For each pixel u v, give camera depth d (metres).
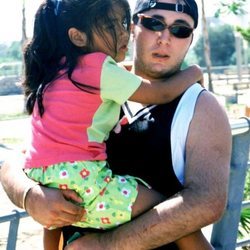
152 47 2.53
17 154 2.52
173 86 2.36
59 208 2.18
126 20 2.43
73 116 2.27
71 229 2.41
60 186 2.22
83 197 2.21
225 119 2.31
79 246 2.29
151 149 2.38
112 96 2.28
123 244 2.20
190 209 2.14
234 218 3.03
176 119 2.34
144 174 2.39
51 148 2.26
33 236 6.74
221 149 2.27
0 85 36.56
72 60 2.32
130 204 2.22
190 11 2.50
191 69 2.46
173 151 2.33
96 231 2.32
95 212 2.22
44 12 2.38
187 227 2.15
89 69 2.28
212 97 2.35
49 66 2.36
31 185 2.26
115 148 2.47
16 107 26.44
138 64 2.61
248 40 16.70
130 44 2.66
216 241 3.04
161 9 2.50
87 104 2.28
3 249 5.86
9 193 2.36
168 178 2.35
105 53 2.38
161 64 2.53
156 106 2.41
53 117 2.29
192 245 2.28
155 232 2.16
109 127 2.35
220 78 38.09
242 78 37.66
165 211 2.16
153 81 2.37
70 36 2.35
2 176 2.46
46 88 2.34
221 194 2.18
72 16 2.34
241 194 3.04
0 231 6.66
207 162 2.24
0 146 13.88
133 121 2.44
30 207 2.23
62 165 2.22
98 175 2.23
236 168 3.00
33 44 2.39
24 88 2.45
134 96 2.30
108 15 2.36
